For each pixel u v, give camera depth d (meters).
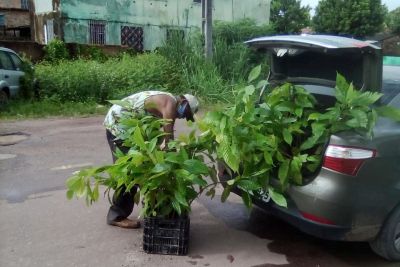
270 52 4.23
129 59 13.79
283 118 3.63
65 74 11.86
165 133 3.65
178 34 14.68
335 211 3.35
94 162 6.53
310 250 3.96
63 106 11.16
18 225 4.25
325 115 3.39
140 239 4.01
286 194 3.61
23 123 9.54
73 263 3.57
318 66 4.02
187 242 3.76
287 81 4.31
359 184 3.35
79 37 21.86
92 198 3.64
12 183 5.50
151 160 3.45
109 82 12.07
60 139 8.05
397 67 4.45
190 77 13.08
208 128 3.57
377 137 3.38
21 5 31.97
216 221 4.54
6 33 28.56
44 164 6.39
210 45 13.74
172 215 3.71
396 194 3.47
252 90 3.69
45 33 23.34
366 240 3.56
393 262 3.80
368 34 34.75
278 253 3.88
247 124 3.52
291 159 3.54
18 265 3.52
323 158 3.38
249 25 19.44
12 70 11.11
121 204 4.23
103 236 4.05
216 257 3.75
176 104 3.94
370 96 3.33
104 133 8.63
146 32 23.67
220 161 3.91
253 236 4.20
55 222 4.34
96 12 22.12
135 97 4.01
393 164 3.43
